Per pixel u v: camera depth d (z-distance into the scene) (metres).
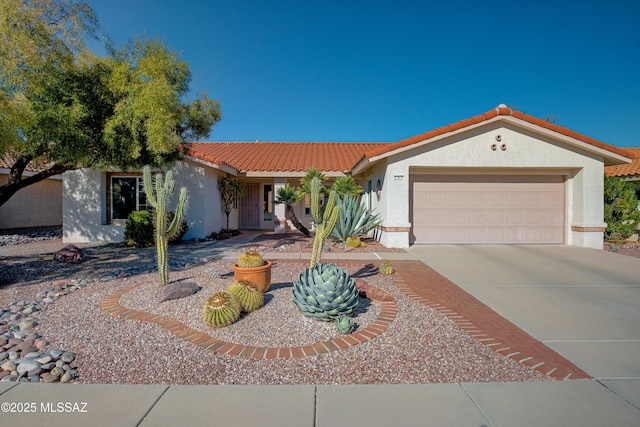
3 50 6.25
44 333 4.47
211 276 6.78
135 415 2.84
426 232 12.38
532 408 2.94
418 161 11.56
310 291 4.59
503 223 12.40
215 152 20.36
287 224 19.16
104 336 4.37
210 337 4.32
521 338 4.39
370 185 15.62
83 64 8.08
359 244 11.85
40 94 7.29
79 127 8.12
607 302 5.89
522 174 12.36
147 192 6.03
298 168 16.80
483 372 3.55
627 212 13.34
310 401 3.04
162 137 8.33
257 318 4.84
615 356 3.91
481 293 6.39
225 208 16.16
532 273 8.00
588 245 11.59
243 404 2.99
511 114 11.09
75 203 13.68
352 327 4.46
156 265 8.71
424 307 5.52
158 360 3.78
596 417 2.82
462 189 12.35
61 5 7.39
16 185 8.77
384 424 2.73
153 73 8.80
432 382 3.36
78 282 6.98
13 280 7.25
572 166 11.58
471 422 2.76
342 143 23.86
